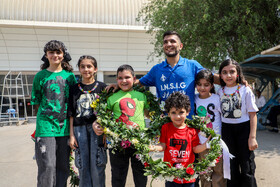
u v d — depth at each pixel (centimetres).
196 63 285
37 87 274
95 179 263
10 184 360
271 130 770
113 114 261
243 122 264
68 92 279
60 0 1532
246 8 759
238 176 271
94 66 282
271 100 802
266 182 331
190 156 237
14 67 1520
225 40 792
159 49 1027
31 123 1437
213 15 807
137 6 1603
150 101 275
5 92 1686
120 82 262
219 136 229
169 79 275
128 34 1570
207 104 275
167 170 216
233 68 263
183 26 830
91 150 266
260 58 742
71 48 1544
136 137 236
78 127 268
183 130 240
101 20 1530
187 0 797
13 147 659
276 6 786
